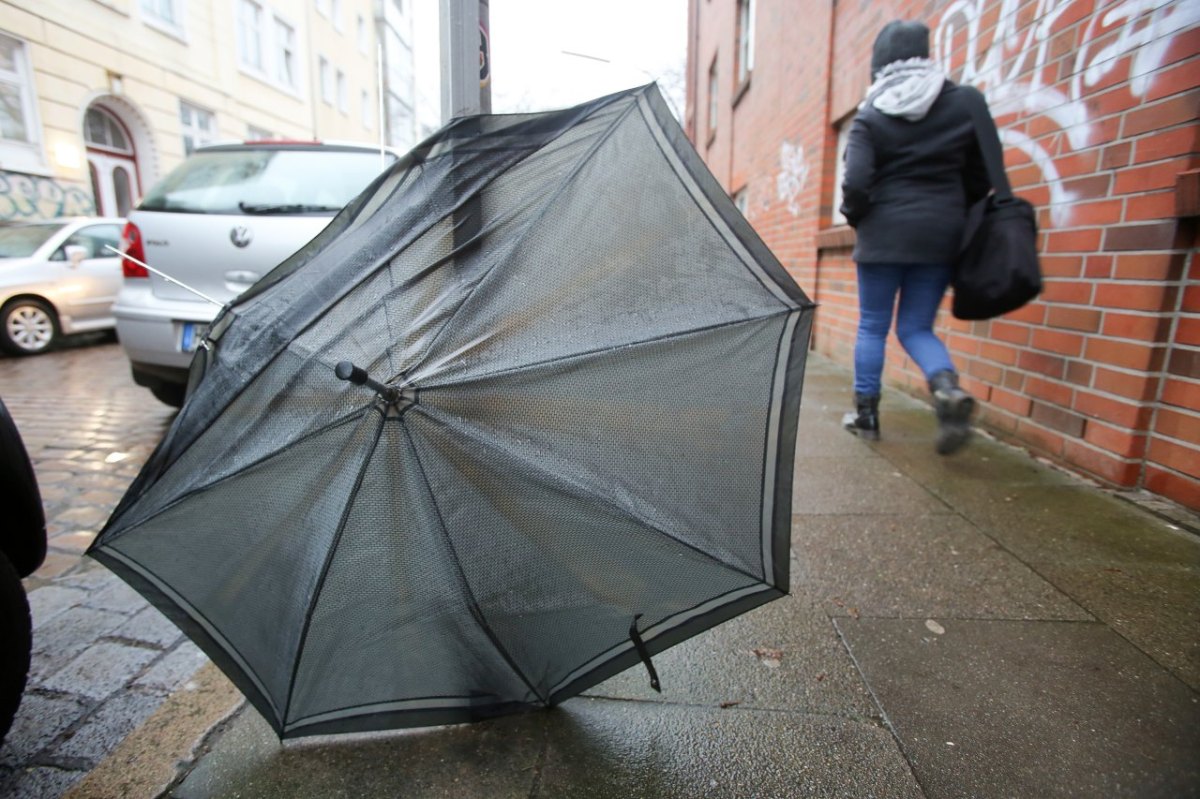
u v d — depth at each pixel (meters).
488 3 2.50
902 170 3.13
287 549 1.36
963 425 2.98
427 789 1.50
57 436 4.40
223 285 3.89
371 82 27.55
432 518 1.32
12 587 1.51
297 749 1.63
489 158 1.40
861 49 5.25
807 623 2.03
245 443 1.34
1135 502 2.66
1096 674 1.76
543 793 1.47
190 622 1.43
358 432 1.29
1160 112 2.51
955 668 1.81
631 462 1.39
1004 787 1.43
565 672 1.53
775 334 1.48
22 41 11.35
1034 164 3.22
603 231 1.42
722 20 11.84
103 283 8.30
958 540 2.48
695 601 1.45
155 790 1.54
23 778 1.59
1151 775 1.44
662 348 1.42
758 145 8.87
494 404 1.32
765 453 1.45
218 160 4.13
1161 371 2.62
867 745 1.56
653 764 1.54
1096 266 2.85
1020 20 3.30
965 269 2.95
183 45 15.34
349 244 1.44
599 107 1.45
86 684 1.93
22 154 11.45
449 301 1.34
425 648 1.44
